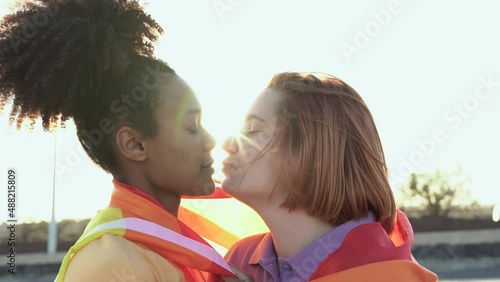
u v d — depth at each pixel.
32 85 2.37
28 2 2.44
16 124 2.44
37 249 18.12
